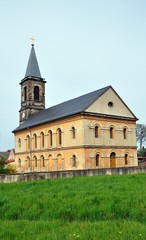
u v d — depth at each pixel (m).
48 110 54.00
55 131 44.00
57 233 8.02
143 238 7.35
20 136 55.50
